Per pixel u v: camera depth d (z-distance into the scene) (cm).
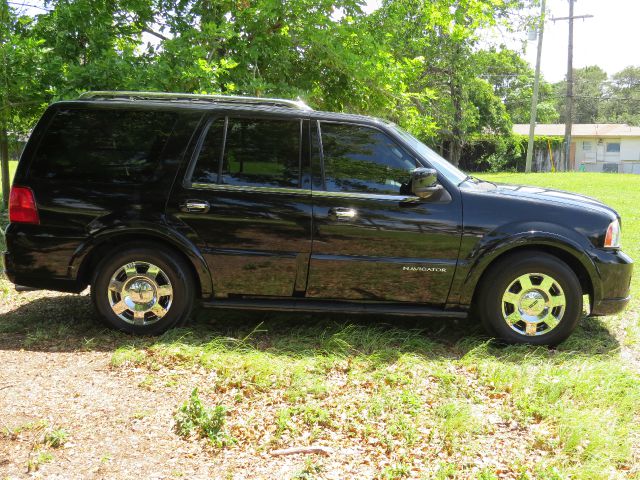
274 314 569
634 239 1003
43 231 491
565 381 405
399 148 498
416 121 1148
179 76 805
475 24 1137
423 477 303
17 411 360
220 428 341
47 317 553
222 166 492
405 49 1329
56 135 497
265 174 491
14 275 498
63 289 498
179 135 494
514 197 494
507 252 495
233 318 555
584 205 502
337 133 498
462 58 2555
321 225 485
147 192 488
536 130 5672
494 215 485
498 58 2872
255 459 319
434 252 486
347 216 483
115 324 497
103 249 509
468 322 559
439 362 452
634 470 317
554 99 6650
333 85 1077
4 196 1139
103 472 301
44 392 388
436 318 568
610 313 498
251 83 877
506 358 469
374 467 314
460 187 495
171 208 486
